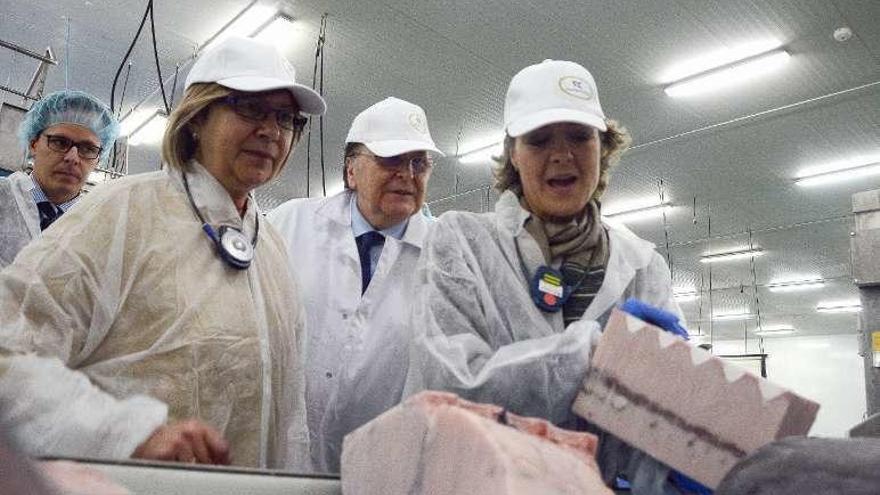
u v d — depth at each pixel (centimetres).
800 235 691
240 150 101
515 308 91
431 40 414
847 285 806
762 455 42
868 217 221
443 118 514
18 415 63
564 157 94
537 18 387
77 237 84
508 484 39
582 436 49
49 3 384
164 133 101
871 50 399
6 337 73
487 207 659
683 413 59
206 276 93
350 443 52
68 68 460
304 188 645
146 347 86
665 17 380
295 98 107
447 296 88
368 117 164
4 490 16
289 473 50
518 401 72
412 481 45
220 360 90
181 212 96
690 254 764
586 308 94
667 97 464
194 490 44
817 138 506
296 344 111
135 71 460
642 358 62
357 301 152
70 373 69
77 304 81
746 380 58
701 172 577
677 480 61
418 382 82
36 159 177
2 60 447
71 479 39
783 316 941
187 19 396
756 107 468
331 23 398
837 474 38
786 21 380
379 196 159
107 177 283
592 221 100
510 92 101
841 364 961
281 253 115
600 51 416
